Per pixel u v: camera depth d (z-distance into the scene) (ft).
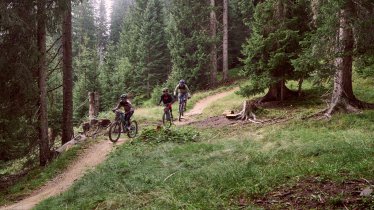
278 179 21.38
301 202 17.52
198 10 114.52
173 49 115.34
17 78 42.63
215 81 113.70
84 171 40.83
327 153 27.27
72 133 58.03
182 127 55.67
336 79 44.57
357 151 25.05
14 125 45.88
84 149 49.88
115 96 141.69
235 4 140.87
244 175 23.41
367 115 39.73
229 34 144.15
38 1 43.96
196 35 112.88
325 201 17.02
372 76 61.57
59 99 70.44
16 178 48.52
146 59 142.00
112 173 33.04
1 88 43.83
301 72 56.34
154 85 142.20
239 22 142.82
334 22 39.96
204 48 112.57
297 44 56.13
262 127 47.16
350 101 43.88
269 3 57.82
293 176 21.67
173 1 117.70
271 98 64.59
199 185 23.47
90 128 61.46
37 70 49.32
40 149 50.26
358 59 44.42
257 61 61.62
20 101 45.83
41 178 41.81
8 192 40.06
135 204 23.08
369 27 37.47
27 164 55.57
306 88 68.90
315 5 47.16
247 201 19.12
